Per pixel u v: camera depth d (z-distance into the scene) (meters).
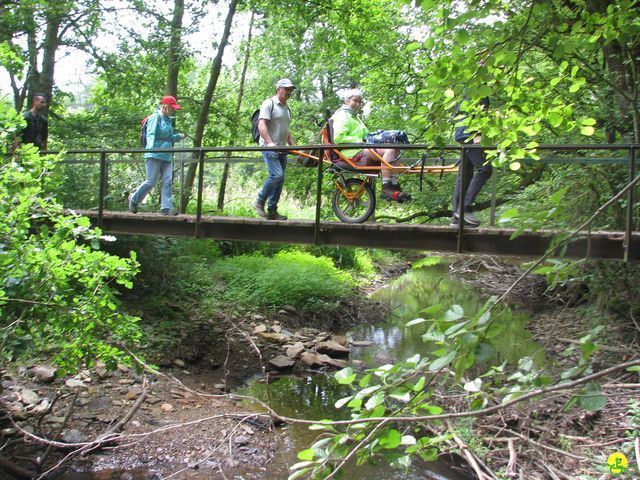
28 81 11.84
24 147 5.07
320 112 23.55
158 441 5.59
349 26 14.76
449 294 13.06
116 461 5.21
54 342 5.26
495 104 4.13
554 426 5.46
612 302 7.65
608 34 4.19
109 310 4.84
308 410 6.68
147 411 6.18
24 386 6.09
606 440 5.12
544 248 5.85
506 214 2.22
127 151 7.57
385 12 14.24
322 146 6.47
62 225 4.76
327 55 17.08
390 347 9.42
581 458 4.86
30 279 4.40
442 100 3.39
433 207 10.84
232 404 6.68
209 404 6.61
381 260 17.81
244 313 10.07
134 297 9.16
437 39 3.34
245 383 7.55
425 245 6.36
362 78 16.06
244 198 14.44
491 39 3.23
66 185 9.04
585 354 1.74
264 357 8.54
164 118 7.66
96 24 12.16
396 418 1.92
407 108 14.47
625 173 7.08
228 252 13.48
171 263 9.90
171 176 7.75
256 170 14.19
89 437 5.50
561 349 7.33
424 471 5.16
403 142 6.50
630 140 7.34
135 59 13.20
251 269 11.73
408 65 14.16
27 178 4.76
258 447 5.66
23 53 11.09
